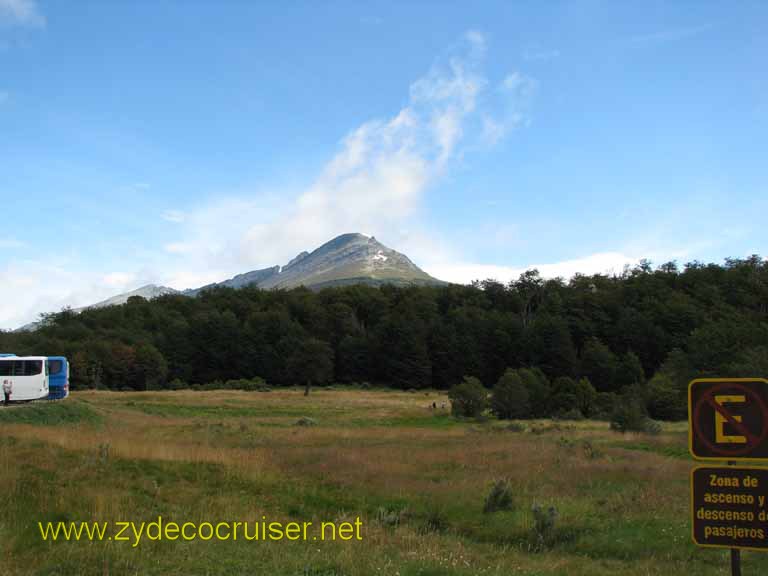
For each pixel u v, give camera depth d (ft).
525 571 32.83
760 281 371.76
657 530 41.88
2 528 33.71
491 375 368.07
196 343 379.96
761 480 20.38
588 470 63.41
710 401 21.20
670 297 386.52
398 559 32.96
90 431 75.87
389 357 379.35
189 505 42.50
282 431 109.40
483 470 63.93
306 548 34.65
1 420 87.51
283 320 406.41
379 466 63.41
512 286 493.36
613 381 302.45
